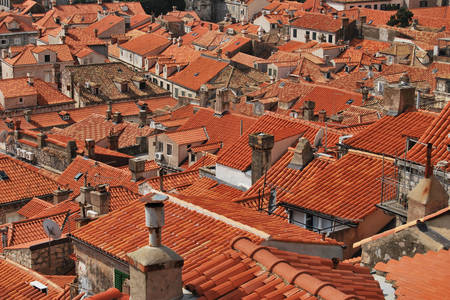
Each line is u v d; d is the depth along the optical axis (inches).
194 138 3400.6
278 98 4623.5
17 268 1916.8
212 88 6382.9
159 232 917.8
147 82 6579.7
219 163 2406.5
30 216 2763.3
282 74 6481.3
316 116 3892.7
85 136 4485.7
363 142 1951.3
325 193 1798.7
